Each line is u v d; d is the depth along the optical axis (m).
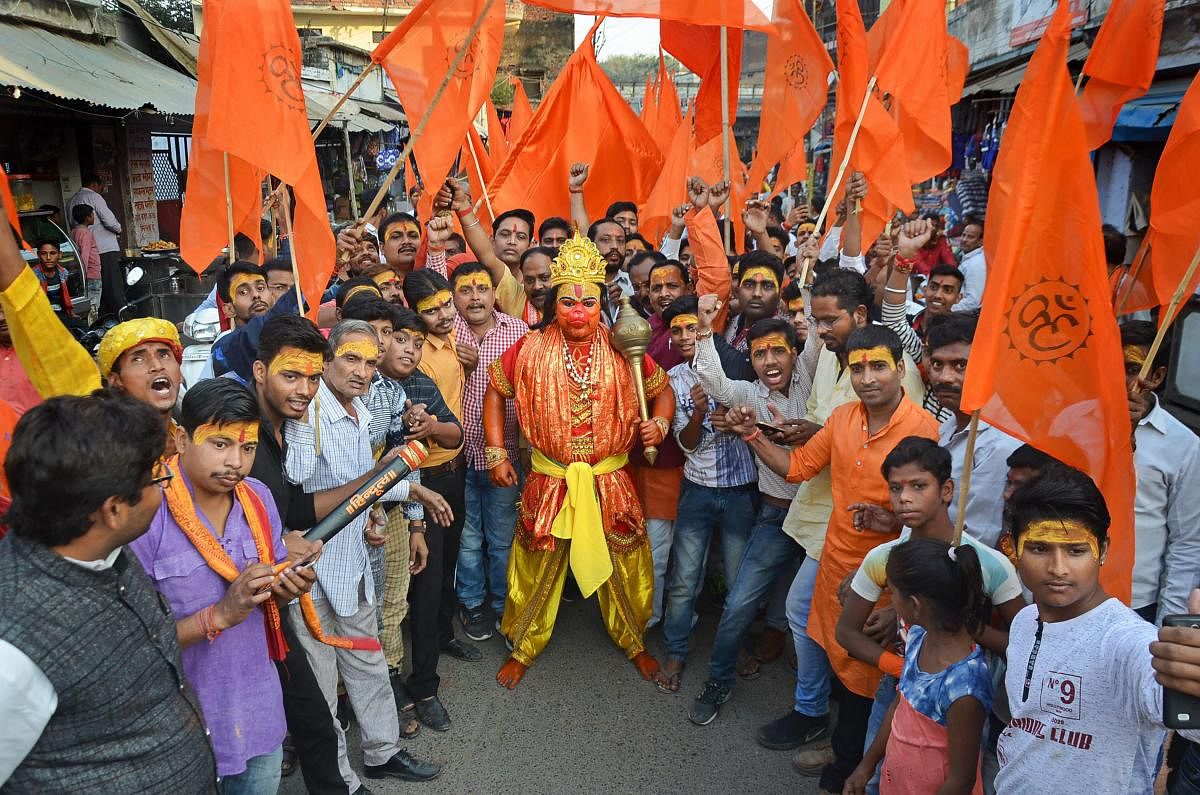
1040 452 2.91
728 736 4.07
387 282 5.04
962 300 7.00
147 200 13.96
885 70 4.98
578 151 7.50
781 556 4.12
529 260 5.51
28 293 2.63
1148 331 3.33
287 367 2.98
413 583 4.09
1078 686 2.17
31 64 9.58
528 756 3.92
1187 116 3.42
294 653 3.04
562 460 4.46
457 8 5.14
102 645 1.86
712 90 6.96
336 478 3.46
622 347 4.40
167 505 2.51
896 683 3.16
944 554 2.56
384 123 22.20
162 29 13.88
